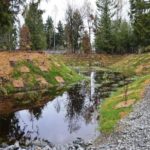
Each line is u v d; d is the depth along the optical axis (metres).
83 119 30.95
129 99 34.69
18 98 41.28
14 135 25.73
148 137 21.73
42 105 37.53
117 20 117.44
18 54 53.03
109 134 25.14
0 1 48.44
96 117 31.58
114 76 67.31
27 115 32.66
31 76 49.69
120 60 97.81
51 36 148.12
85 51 112.50
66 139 24.88
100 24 114.19
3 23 50.25
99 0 115.69
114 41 110.44
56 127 28.28
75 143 23.78
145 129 23.86
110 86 52.62
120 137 23.47
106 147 21.38
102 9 115.25
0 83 43.75
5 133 26.30
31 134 26.09
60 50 131.38
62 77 56.09
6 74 46.28
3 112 33.69
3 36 73.44
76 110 34.84
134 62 81.44
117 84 54.84
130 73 71.12
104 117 30.62
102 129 27.02
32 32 102.94
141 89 38.53
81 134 26.22
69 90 48.81
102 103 37.78
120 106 32.62
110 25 112.50
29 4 74.12
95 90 48.62
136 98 34.62
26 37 90.88
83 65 98.12
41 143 23.70
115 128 26.27
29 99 40.97
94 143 23.58
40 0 77.19
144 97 34.47
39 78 50.62
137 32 96.25
